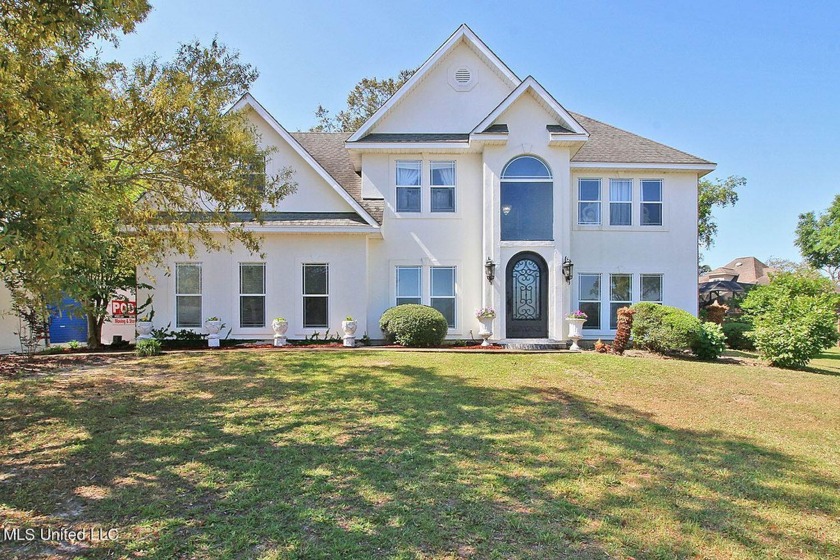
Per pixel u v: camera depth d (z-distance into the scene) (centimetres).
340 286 1448
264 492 435
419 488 448
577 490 454
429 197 1555
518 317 1491
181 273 1418
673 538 372
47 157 567
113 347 1362
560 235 1470
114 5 530
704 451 579
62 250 486
